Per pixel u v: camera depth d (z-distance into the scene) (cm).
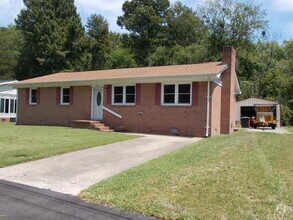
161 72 1697
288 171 642
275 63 4453
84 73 2184
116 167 729
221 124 1725
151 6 5028
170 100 1584
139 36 4962
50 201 484
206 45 4106
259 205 437
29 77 4247
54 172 678
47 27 4141
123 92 1734
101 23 4884
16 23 4494
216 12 4097
